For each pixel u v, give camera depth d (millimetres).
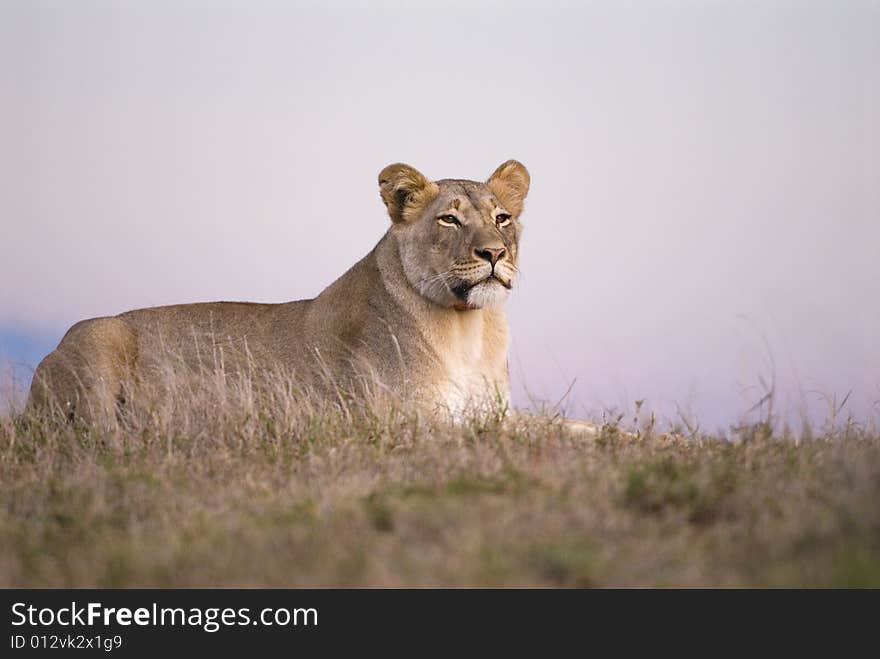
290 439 13961
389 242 17328
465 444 12977
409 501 10281
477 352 17344
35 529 10523
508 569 8578
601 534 9328
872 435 14000
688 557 8836
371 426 14250
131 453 13719
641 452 12562
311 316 17953
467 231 16453
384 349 17031
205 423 14602
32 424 15758
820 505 9781
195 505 10875
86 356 17828
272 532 9695
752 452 12203
